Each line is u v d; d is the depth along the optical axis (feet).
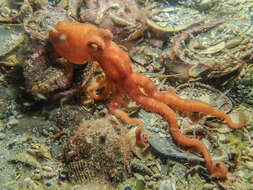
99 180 0.83
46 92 0.97
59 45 0.93
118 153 0.84
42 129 0.98
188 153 0.87
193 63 1.07
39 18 1.04
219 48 1.15
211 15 1.47
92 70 1.02
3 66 1.13
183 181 0.84
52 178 0.86
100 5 1.14
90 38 0.87
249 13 1.43
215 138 0.94
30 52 0.99
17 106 1.05
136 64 1.20
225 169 0.81
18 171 0.87
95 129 0.85
